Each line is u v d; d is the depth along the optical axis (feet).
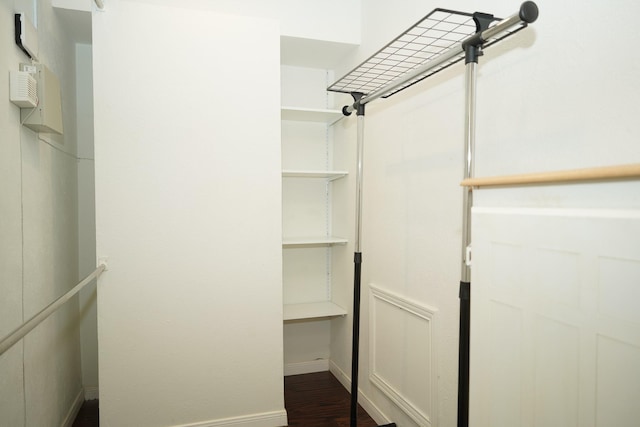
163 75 6.56
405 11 6.49
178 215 6.66
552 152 3.76
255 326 7.09
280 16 7.97
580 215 2.81
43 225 5.90
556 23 3.72
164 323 6.64
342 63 9.23
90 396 8.45
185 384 6.76
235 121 6.91
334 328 9.70
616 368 2.60
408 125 6.44
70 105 7.75
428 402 5.82
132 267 6.48
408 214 6.42
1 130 4.38
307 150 9.74
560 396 2.97
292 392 8.70
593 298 2.73
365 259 7.97
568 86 3.59
